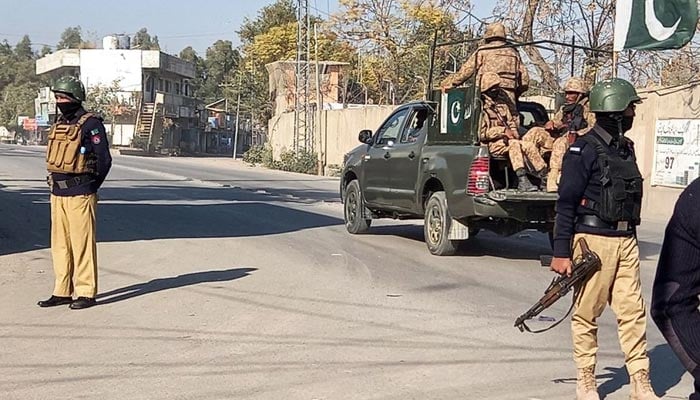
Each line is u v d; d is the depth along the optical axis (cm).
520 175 1097
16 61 12381
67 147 827
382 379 616
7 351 688
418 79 4466
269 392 583
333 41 5131
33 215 1667
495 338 745
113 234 1418
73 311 832
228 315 820
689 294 330
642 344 537
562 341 737
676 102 1914
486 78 1114
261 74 6706
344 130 4238
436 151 1210
